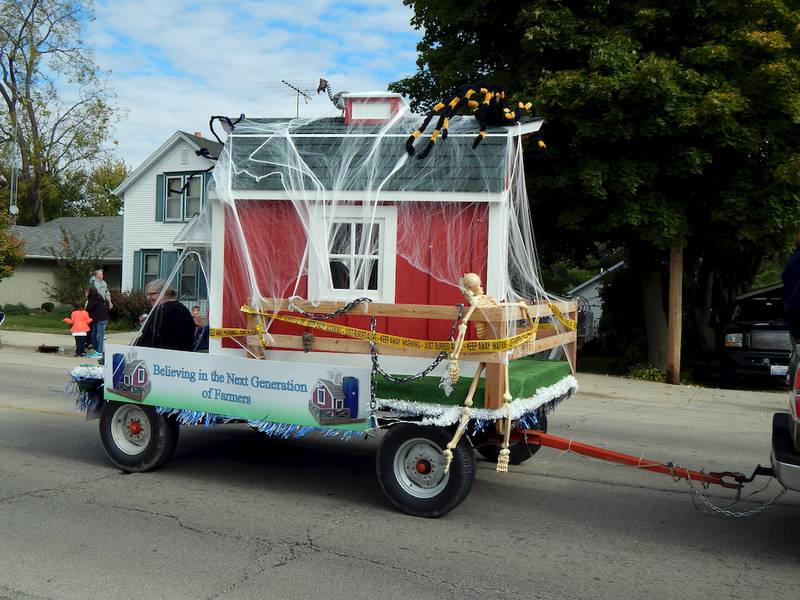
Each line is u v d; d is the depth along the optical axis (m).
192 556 5.02
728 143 14.02
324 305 6.16
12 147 45.88
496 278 6.09
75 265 29.02
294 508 6.17
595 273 31.22
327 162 6.53
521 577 4.80
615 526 5.91
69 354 18.25
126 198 29.89
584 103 14.05
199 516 5.90
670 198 15.25
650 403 12.80
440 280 6.21
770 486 7.17
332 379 5.97
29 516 5.82
